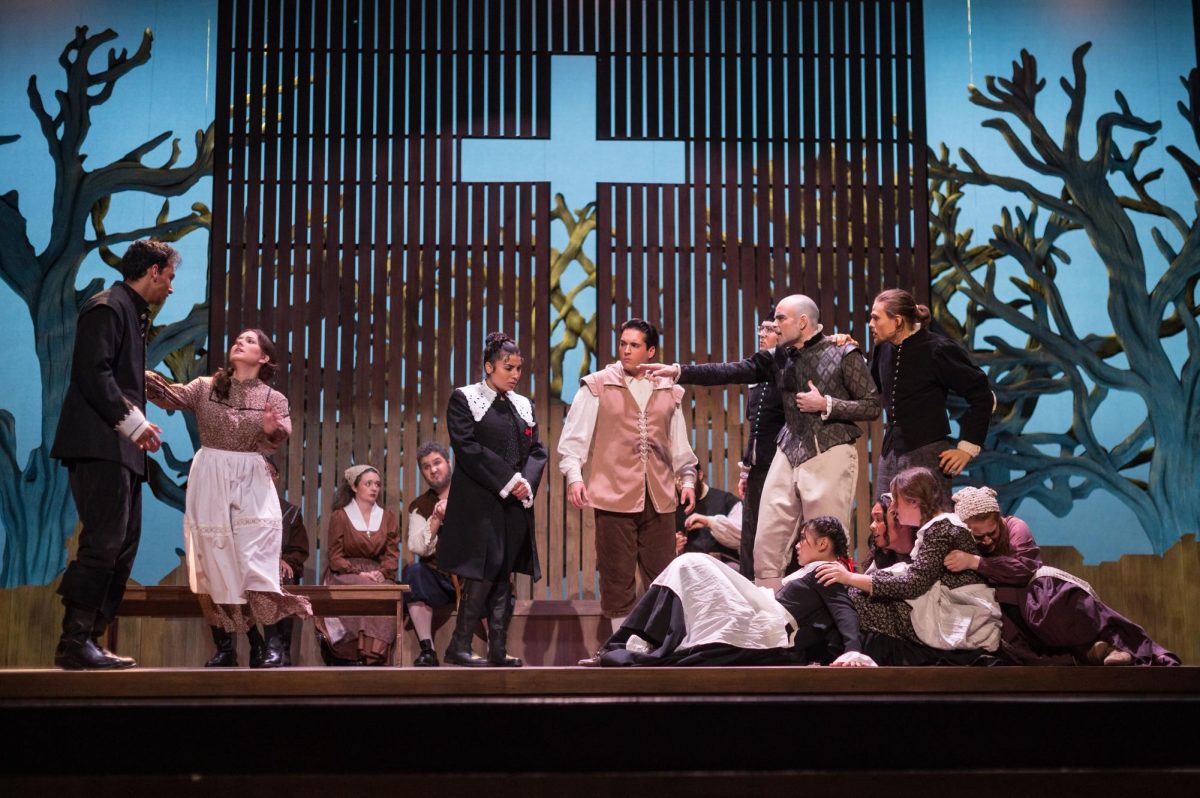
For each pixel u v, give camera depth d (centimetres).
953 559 593
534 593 876
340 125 940
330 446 896
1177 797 469
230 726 475
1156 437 998
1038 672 524
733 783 470
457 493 649
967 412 638
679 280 933
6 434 954
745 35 962
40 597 932
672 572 589
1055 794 468
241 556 604
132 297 562
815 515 642
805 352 665
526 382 911
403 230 929
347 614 729
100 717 472
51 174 986
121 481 537
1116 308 1014
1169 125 1032
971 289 1012
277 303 915
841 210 944
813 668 516
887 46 960
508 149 970
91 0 1003
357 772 475
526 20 957
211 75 1000
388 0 953
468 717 481
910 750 488
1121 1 1041
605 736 484
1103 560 983
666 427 709
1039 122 1030
